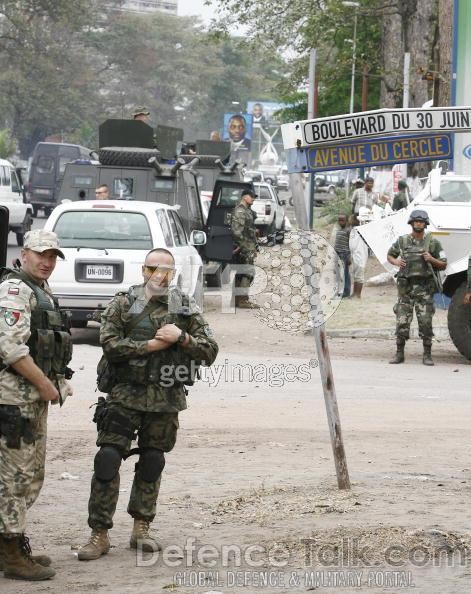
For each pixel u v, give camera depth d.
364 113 30.70
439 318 74.44
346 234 88.19
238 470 34.59
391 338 71.50
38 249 23.86
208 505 29.95
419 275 60.81
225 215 84.31
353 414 45.38
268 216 139.00
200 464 35.50
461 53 95.88
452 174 69.38
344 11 152.50
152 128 89.12
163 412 25.28
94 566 24.67
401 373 57.84
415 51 135.25
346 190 154.75
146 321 25.27
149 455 25.70
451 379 56.28
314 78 156.25
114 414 25.22
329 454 37.19
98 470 25.12
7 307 23.39
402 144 30.91
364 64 157.62
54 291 61.25
